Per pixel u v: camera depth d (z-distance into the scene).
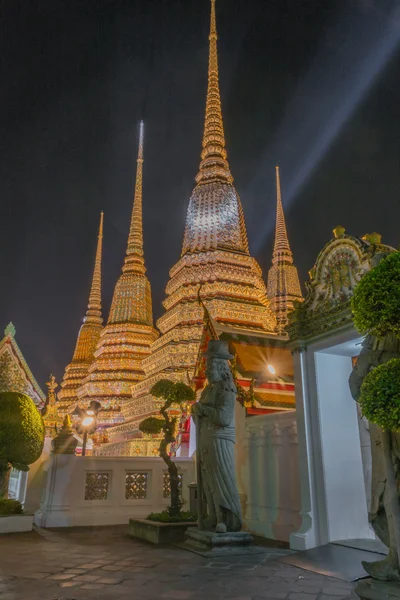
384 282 5.18
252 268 30.59
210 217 31.81
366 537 10.01
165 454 12.27
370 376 5.14
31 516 13.07
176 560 8.88
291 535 10.08
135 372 34.59
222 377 10.99
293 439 11.68
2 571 7.94
